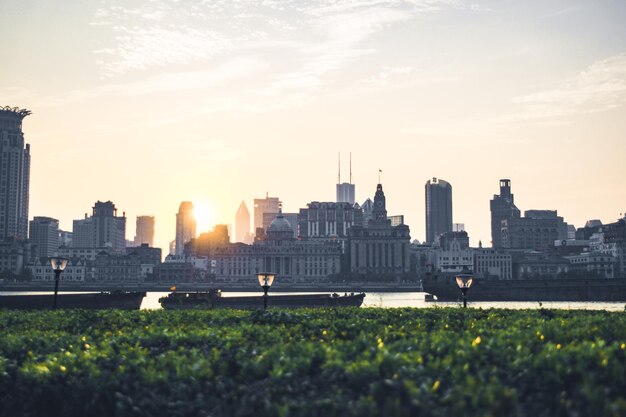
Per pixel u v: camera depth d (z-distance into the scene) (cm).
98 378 2583
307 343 2753
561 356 2306
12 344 3228
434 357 2538
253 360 2592
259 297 13662
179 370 2556
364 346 2725
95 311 5250
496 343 2598
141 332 3538
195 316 4753
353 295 15025
